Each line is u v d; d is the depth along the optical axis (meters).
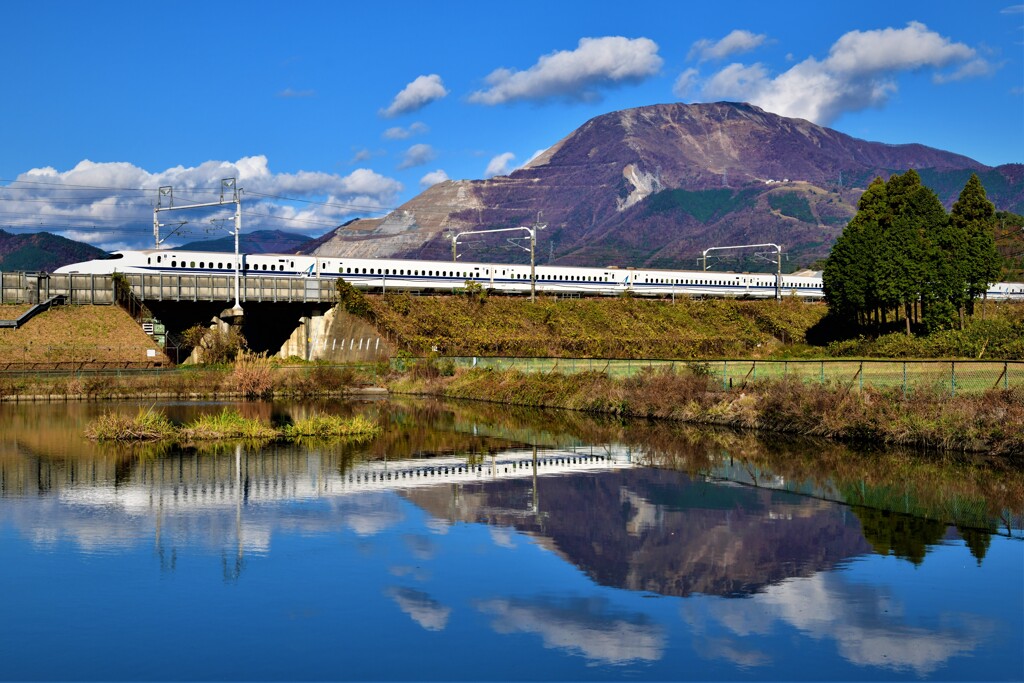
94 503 31.77
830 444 46.25
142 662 18.12
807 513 30.30
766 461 40.97
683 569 24.09
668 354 112.19
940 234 102.12
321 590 22.28
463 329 109.06
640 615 20.75
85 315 96.56
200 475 37.50
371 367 90.81
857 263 108.06
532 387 71.81
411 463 40.88
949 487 34.62
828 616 20.70
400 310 108.44
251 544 26.33
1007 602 21.58
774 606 21.31
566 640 19.28
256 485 35.31
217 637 19.34
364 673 17.66
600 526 28.56
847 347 104.31
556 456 42.91
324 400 77.12
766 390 55.12
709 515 30.08
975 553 25.55
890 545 26.42
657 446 46.28
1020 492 33.62
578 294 135.50
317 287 105.38
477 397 76.19
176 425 56.19
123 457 42.59
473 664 18.09
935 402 46.19
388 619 20.38
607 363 79.38
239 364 82.81
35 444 46.94
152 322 98.94
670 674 17.72
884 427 45.94
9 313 94.56
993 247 105.06
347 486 35.09
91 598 21.64
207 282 100.50
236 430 50.19
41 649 18.72
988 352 90.69
